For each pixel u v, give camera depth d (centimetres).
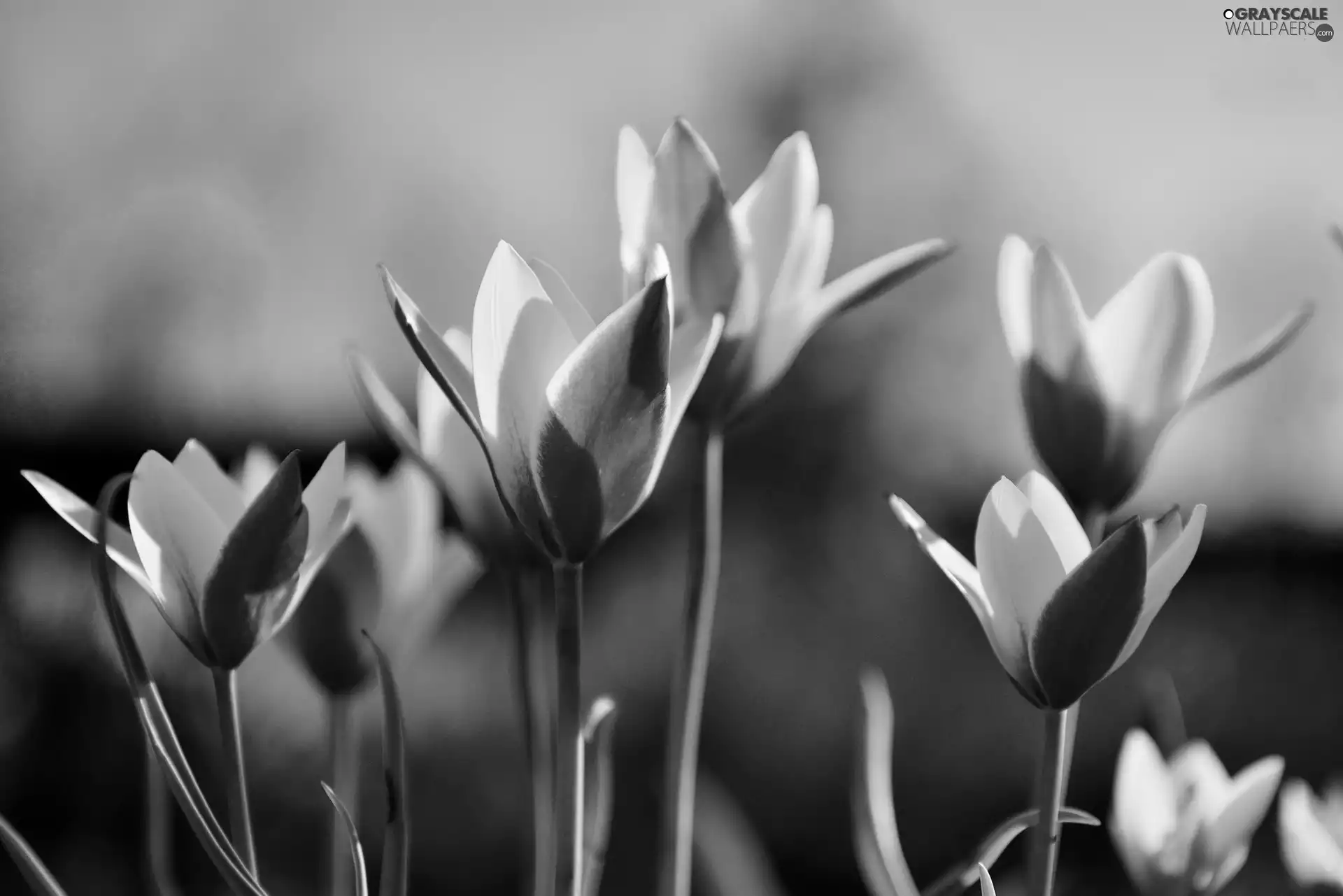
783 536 432
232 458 373
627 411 69
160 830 76
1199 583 323
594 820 76
